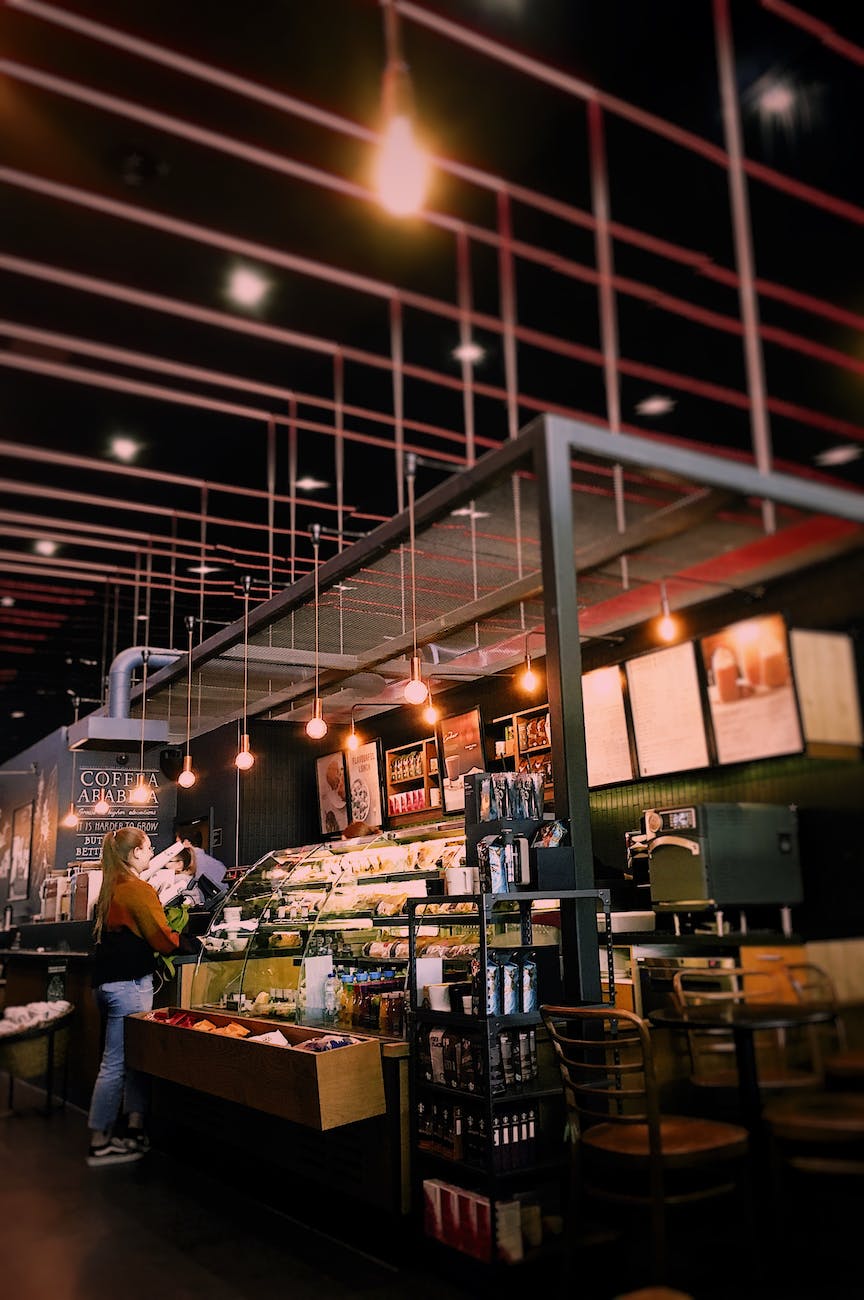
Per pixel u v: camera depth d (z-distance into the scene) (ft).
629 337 16.24
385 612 20.16
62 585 29.91
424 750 25.70
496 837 11.92
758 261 14.26
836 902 12.10
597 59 14.74
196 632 33.55
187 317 20.11
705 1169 10.52
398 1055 12.00
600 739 18.12
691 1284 9.78
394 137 8.88
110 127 15.99
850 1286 9.40
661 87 14.90
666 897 13.35
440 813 24.62
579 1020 11.24
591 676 18.28
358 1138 12.21
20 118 15.74
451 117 15.84
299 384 22.45
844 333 13.29
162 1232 12.59
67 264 18.99
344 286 19.25
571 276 16.85
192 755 33.50
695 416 15.58
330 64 15.10
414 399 19.99
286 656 23.35
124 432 23.29
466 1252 10.41
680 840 13.17
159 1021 16.61
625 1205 11.12
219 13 14.17
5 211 17.72
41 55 14.66
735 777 15.15
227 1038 14.03
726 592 15.58
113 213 17.76
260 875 19.02
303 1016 14.92
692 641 15.67
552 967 11.91
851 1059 10.61
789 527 12.87
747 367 14.47
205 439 23.75
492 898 10.98
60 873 29.09
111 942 16.99
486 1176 10.41
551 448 11.46
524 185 16.70
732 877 12.76
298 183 17.12
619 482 12.64
